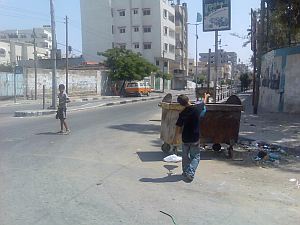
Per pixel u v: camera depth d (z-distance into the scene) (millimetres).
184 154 8289
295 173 9203
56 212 6125
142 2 83250
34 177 8227
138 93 54594
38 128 16297
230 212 6355
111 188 7547
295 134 14906
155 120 20766
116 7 84125
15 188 7391
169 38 87875
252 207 6637
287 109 23344
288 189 7797
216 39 23203
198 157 8273
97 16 84562
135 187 7672
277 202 6938
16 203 6520
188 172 8148
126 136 14594
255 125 17594
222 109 10727
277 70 24625
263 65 29172
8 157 10266
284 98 23609
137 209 6367
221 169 9445
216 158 10750
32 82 42125
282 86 23797
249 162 10336
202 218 6031
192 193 7363
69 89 49562
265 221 5977
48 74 44750
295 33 25875
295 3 21609
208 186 7879
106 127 17250
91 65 66125
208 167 9633
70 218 5871
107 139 13742
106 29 84250
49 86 45000
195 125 8195
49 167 9172
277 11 23641
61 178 8195
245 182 8281
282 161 10602
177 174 8805
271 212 6402
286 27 25594
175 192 7395
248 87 87188
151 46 83375
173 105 10539
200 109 8359
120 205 6547
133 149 11883
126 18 83562
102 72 57719
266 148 12375
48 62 72000
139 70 59156
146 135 15031
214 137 10820
